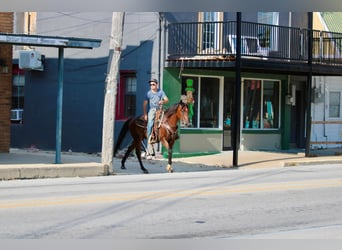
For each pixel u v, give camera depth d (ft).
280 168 59.26
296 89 80.28
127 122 54.80
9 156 61.16
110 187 41.37
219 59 63.36
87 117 72.69
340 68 72.23
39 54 72.64
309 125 69.41
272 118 77.51
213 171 55.31
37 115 76.38
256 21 71.46
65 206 32.22
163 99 52.90
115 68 50.93
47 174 47.37
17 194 36.99
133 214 30.25
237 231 26.91
